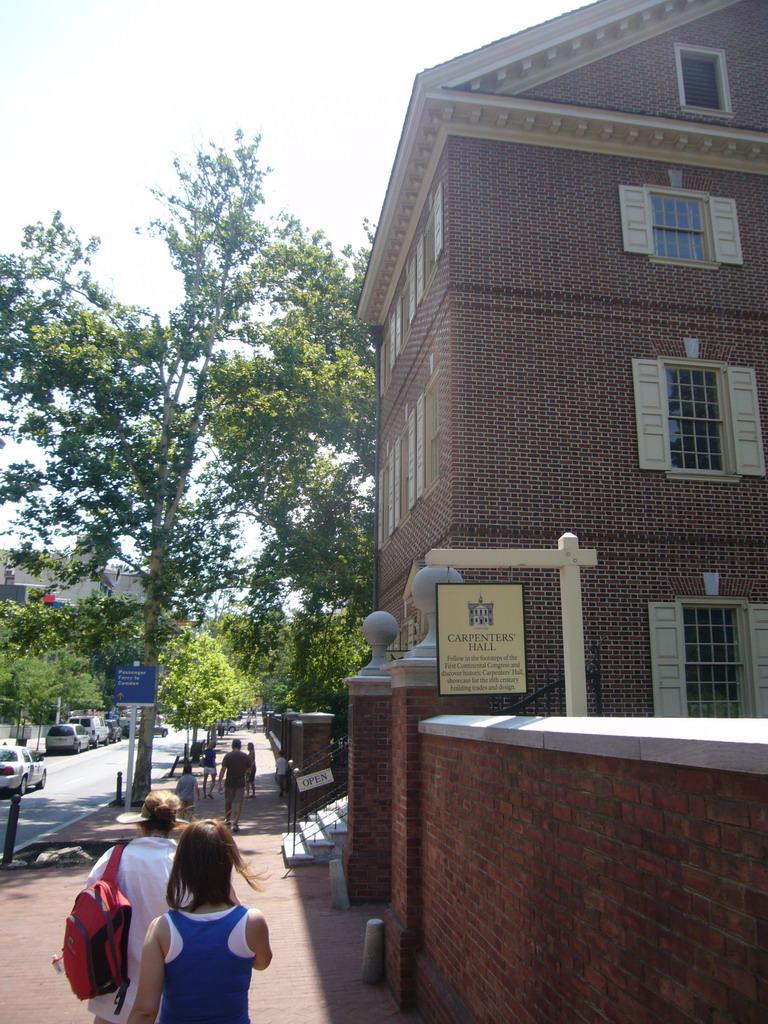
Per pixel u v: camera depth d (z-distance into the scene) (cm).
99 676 7444
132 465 2427
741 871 253
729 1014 255
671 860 294
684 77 1561
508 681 709
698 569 1344
